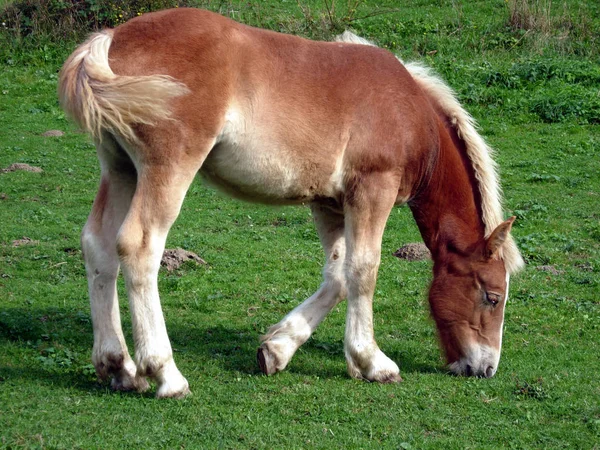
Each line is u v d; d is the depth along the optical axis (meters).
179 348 5.99
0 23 17.14
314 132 5.13
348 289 5.46
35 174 11.34
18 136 13.17
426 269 8.38
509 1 18.91
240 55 4.89
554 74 15.61
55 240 8.70
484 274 5.63
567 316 7.12
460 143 5.86
